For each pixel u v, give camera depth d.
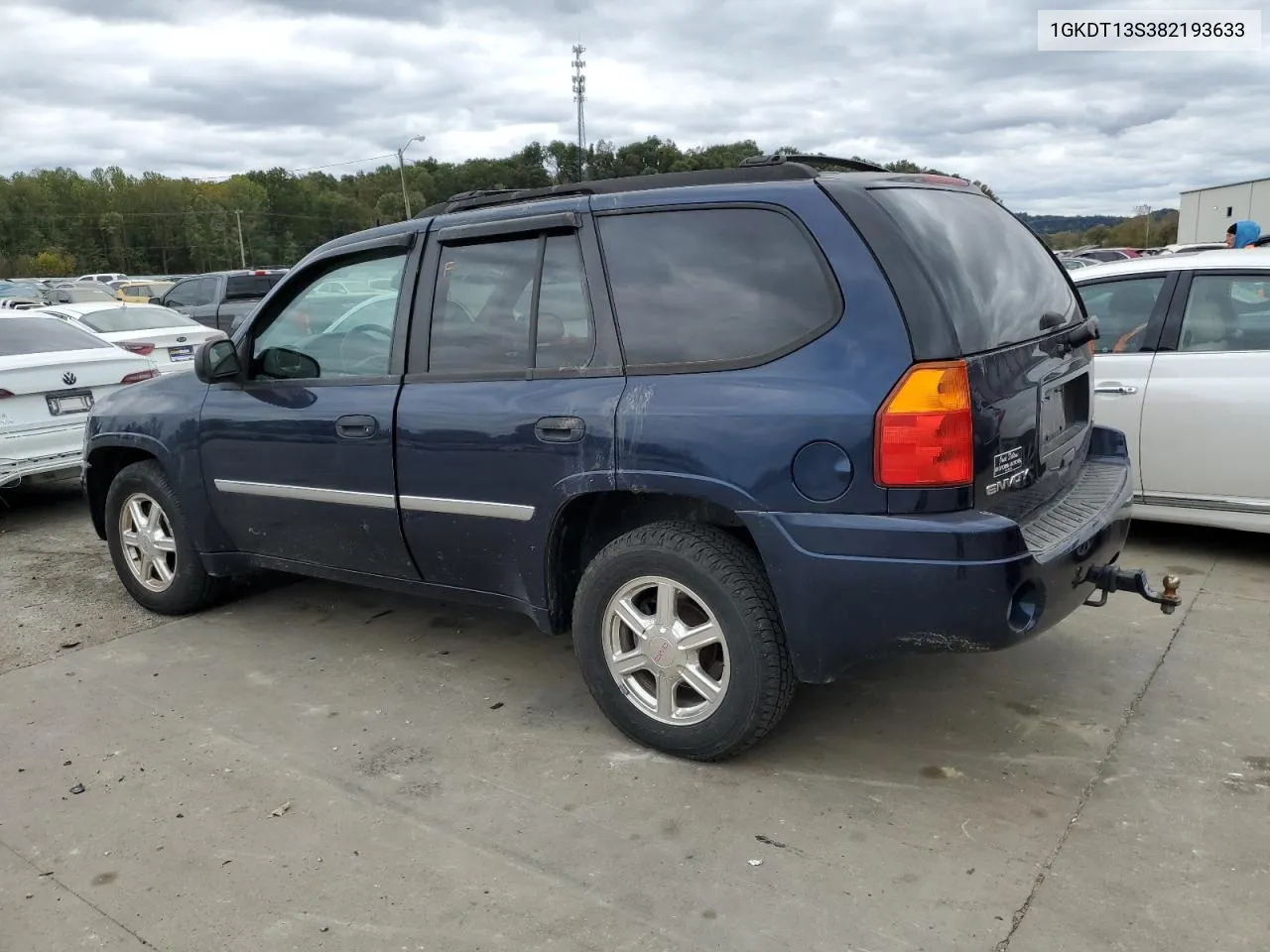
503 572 3.63
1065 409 3.57
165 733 3.69
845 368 2.84
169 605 4.93
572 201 3.41
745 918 2.54
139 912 2.66
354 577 4.18
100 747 3.60
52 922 2.63
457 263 3.69
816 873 2.71
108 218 111.50
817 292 2.92
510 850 2.87
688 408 3.04
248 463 4.30
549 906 2.62
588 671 3.44
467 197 3.85
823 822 2.95
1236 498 4.89
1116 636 4.21
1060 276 3.90
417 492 3.73
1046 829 2.87
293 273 4.19
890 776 3.19
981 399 2.84
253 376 4.33
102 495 5.24
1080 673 3.87
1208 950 2.35
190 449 4.51
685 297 3.15
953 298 2.89
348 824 3.04
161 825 3.07
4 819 3.14
